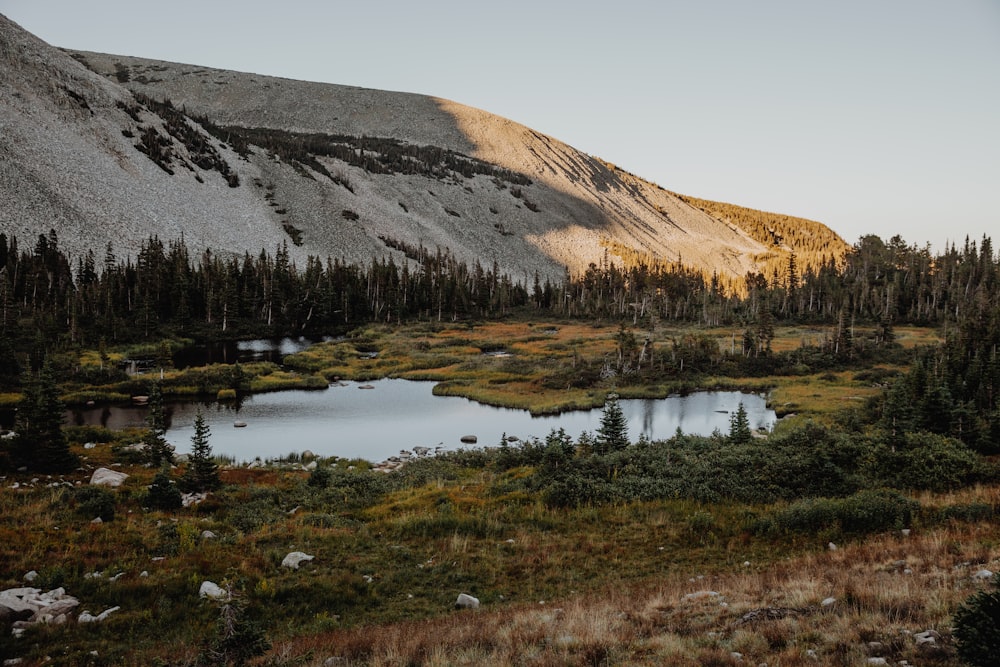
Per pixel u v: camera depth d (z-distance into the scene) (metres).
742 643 11.51
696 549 21.72
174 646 14.36
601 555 21.69
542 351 110.88
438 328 143.38
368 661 12.59
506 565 21.00
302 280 149.62
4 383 65.56
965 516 21.17
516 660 11.95
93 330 99.25
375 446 53.78
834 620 12.04
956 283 151.12
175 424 60.22
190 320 119.88
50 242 122.00
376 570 20.55
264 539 22.75
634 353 96.00
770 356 95.88
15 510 24.12
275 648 13.52
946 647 9.95
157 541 21.62
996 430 38.31
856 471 29.27
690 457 32.97
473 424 63.41
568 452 38.34
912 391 51.16
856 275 176.00
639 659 11.37
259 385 79.44
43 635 14.71
